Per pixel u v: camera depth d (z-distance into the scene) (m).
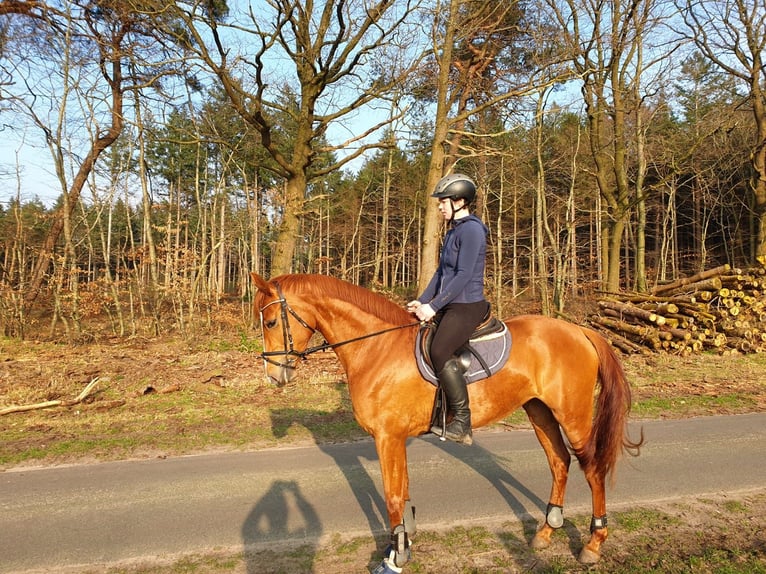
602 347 3.98
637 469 5.41
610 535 3.99
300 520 4.27
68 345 13.81
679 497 4.69
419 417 3.67
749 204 24.20
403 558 3.40
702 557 3.58
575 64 16.12
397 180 29.22
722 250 29.83
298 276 4.05
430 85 14.34
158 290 16.48
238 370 10.48
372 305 3.92
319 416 7.55
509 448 6.19
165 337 15.62
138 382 9.45
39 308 17.28
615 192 21.28
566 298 20.84
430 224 11.88
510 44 15.73
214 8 12.58
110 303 17.67
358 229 32.16
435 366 3.53
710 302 12.93
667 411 7.88
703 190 24.16
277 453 6.03
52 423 7.17
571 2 15.90
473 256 3.52
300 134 13.28
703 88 20.83
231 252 33.41
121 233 26.17
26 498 4.74
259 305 4.03
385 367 3.68
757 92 16.86
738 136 21.78
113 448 6.21
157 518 4.30
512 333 3.90
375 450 6.12
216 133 16.48
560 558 3.66
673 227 26.73
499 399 3.73
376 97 13.15
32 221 21.44
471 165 19.59
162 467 5.56
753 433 6.66
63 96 14.34
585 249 29.31
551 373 3.79
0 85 13.68
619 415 3.77
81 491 4.89
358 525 4.18
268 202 22.25
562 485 3.96
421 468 5.50
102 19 13.97
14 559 3.68
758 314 12.81
